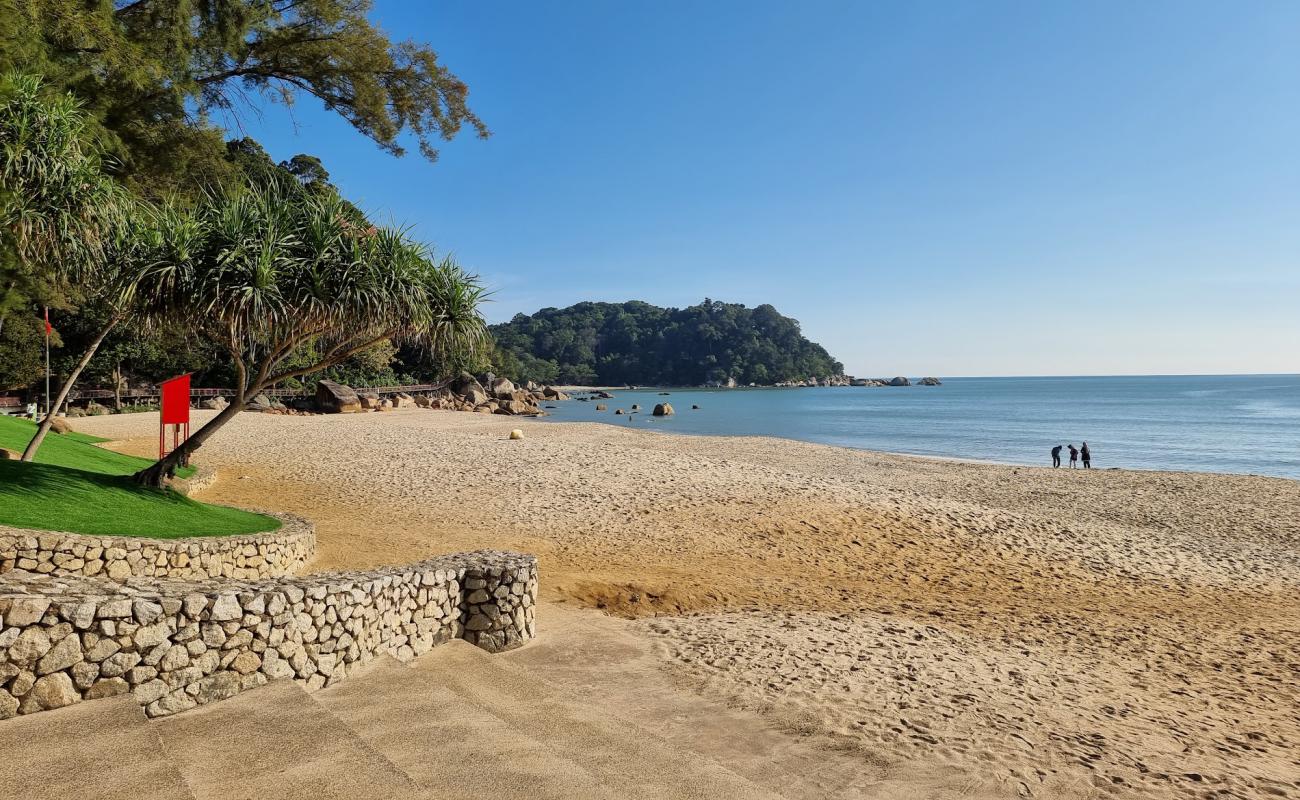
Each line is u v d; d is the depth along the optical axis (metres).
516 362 136.25
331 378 66.19
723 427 62.91
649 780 4.74
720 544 15.41
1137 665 9.77
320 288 9.97
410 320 10.70
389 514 16.28
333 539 13.33
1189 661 10.09
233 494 17.48
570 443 27.89
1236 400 117.19
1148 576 15.08
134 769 3.51
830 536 16.48
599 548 14.50
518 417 62.50
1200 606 13.22
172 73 17.03
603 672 7.61
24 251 10.89
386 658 6.64
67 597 4.47
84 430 28.06
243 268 9.61
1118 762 6.30
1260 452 44.25
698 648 8.71
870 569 14.50
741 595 12.12
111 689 4.50
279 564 10.34
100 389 45.47
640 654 8.33
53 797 3.16
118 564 8.13
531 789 4.10
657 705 6.75
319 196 10.92
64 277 11.98
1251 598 13.84
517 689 6.53
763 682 7.61
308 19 19.88
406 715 5.24
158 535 9.06
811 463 32.31
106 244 11.19
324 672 5.90
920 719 6.88
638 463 23.36
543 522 16.28
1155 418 75.94
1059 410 92.06
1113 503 23.48
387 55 20.44
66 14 13.26
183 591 5.11
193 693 4.89
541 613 9.78
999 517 18.98
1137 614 12.55
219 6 17.44
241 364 11.17
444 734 4.88
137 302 10.10
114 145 14.81
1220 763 6.59
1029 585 14.12
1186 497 24.62
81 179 10.81
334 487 18.91
